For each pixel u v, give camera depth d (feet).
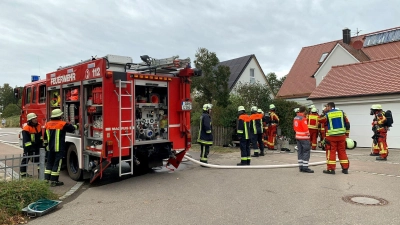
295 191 20.56
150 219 15.75
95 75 22.53
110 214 16.67
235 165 31.01
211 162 33.47
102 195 20.66
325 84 53.98
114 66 24.14
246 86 58.18
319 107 51.93
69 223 15.43
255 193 20.26
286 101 51.49
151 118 25.36
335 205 17.40
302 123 26.99
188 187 22.26
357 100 46.83
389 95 43.21
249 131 30.45
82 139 24.07
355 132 47.67
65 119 26.81
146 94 25.59
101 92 22.20
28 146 24.70
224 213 16.44
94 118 23.67
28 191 17.95
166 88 25.89
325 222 14.87
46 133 24.09
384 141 33.01
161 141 25.20
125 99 22.86
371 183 22.38
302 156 27.14
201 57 55.77
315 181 23.34
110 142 21.77
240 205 17.79
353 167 28.84
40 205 17.49
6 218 15.72
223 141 47.50
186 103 26.32
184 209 17.25
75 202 19.15
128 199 19.53
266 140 43.96
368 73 51.13
